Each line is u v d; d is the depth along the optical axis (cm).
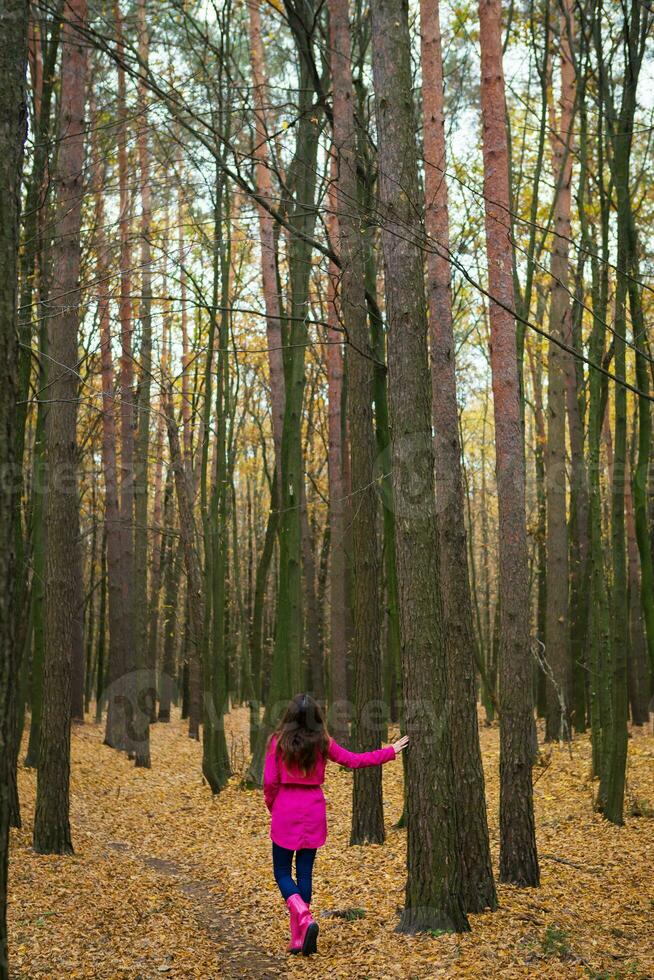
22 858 854
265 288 1516
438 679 591
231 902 751
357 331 954
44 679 920
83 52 930
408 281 606
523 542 752
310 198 1180
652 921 629
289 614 1263
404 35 623
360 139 975
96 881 784
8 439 321
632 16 641
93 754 1816
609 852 856
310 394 2169
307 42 970
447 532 718
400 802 1180
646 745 1455
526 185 1667
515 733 745
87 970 540
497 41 809
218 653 1473
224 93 1189
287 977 535
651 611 888
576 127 1459
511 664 746
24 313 1004
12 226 333
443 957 532
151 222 1423
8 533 316
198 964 565
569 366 1561
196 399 1792
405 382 600
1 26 338
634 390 408
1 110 334
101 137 934
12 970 531
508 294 771
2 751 309
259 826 1134
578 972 508
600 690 1070
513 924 603
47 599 923
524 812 739
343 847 921
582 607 1675
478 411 3028
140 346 1616
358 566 946
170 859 974
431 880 589
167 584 2644
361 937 596
